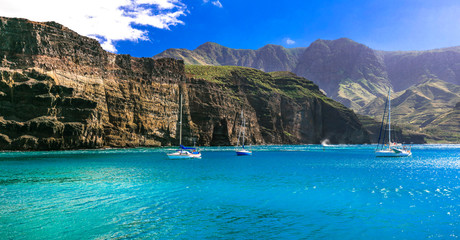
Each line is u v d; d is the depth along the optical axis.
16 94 98.62
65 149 101.75
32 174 44.00
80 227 19.52
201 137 164.12
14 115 97.75
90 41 124.88
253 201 26.80
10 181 37.34
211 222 20.66
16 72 101.25
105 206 24.75
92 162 63.50
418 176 43.72
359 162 70.88
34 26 109.75
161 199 27.47
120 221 20.80
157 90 145.62
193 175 44.06
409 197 28.47
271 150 134.88
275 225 20.11
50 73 105.88
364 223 20.58
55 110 102.19
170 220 21.08
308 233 18.66
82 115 106.50
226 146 170.75
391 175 44.88
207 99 173.12
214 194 29.73
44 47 109.19
